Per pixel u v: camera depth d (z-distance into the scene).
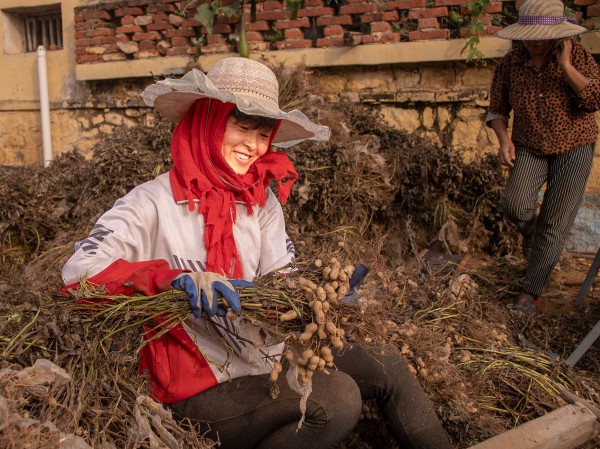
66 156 5.65
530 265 4.27
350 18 5.88
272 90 2.28
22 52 8.15
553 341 3.79
